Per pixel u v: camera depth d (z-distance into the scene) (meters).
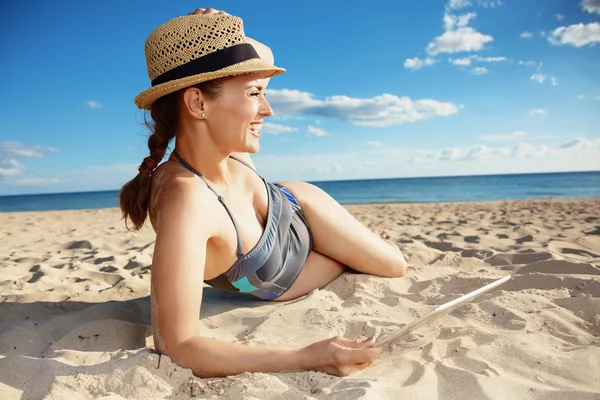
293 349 1.91
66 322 2.44
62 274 3.66
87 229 7.98
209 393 1.64
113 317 2.55
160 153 2.15
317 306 2.46
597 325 2.12
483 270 3.18
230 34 1.96
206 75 1.90
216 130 2.02
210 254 2.13
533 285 2.70
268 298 2.63
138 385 1.65
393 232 6.19
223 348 1.77
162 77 1.99
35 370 1.75
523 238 5.07
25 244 6.01
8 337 2.25
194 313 1.82
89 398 1.62
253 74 2.00
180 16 2.03
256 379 1.67
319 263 2.78
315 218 2.62
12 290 3.23
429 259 3.68
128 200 2.21
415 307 2.49
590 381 1.59
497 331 2.06
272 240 2.34
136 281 3.30
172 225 1.87
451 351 1.90
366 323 2.21
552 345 1.87
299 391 1.59
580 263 3.06
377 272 2.87
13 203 57.22
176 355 1.77
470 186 47.47
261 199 2.36
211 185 2.11
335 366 1.73
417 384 1.59
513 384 1.57
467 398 1.52
